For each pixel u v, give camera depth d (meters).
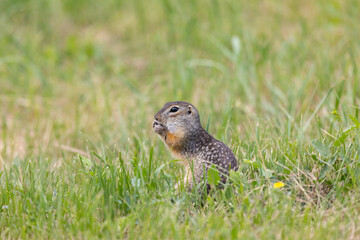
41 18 24.73
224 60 20.03
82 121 16.38
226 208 9.63
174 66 19.66
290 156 10.48
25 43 21.91
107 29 24.12
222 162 10.56
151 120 16.00
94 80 19.70
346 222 9.05
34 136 15.88
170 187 10.13
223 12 23.09
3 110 18.03
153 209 9.45
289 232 8.70
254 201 9.28
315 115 12.66
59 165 12.18
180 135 10.94
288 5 23.05
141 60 21.58
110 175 10.29
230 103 15.22
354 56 17.69
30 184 10.43
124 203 9.74
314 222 8.95
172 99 17.30
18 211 9.52
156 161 10.99
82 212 9.42
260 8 23.22
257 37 20.92
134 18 24.31
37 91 19.36
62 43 23.25
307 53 18.72
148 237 8.73
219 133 13.05
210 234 8.56
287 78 17.06
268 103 16.31
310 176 10.11
